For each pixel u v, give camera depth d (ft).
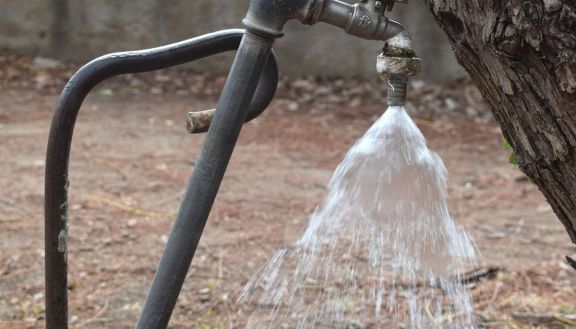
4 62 31.01
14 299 13.51
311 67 31.35
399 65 5.43
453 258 6.00
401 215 5.81
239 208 18.35
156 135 24.57
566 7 4.74
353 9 5.36
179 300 13.52
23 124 24.90
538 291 14.03
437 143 25.40
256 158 22.67
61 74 30.53
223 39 6.39
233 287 14.03
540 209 18.90
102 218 17.43
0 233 16.33
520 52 5.04
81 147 22.90
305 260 14.30
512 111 5.52
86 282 14.24
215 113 5.38
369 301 13.10
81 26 31.50
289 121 26.89
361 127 26.68
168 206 18.44
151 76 31.09
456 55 5.56
